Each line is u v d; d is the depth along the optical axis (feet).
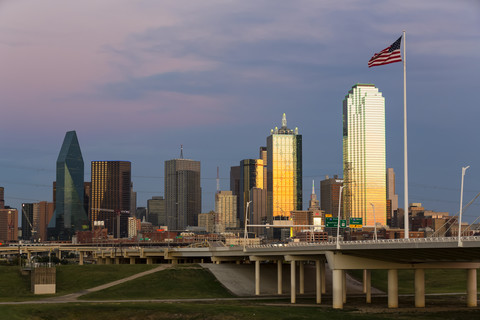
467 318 425.28
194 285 619.67
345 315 435.12
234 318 425.28
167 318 433.07
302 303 516.32
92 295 570.87
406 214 483.51
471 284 498.28
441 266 488.85
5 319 409.28
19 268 653.71
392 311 458.09
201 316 431.43
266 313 437.58
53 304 474.08
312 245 500.33
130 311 444.55
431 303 517.14
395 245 409.08
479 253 405.39
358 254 465.88
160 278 636.07
